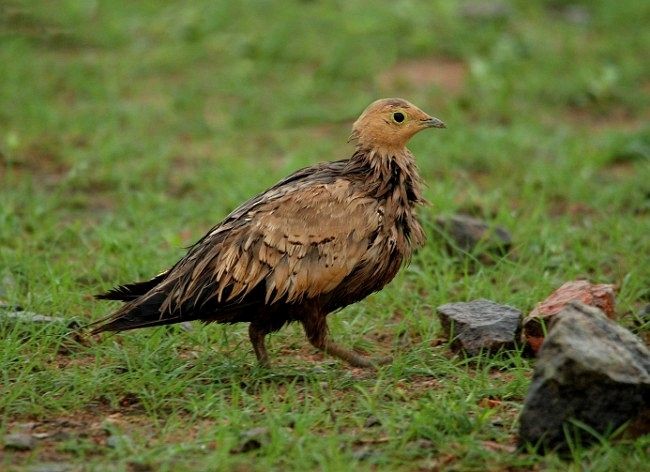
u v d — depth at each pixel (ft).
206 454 27.63
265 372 32.76
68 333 35.37
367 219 32.55
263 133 63.31
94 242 46.03
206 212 50.16
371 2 84.33
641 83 73.15
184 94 67.41
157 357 33.73
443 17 81.15
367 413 29.89
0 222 46.37
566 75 72.84
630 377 27.09
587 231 46.96
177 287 31.76
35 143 59.06
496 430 29.07
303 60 74.43
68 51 74.95
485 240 44.09
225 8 81.25
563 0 88.99
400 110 33.94
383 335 37.63
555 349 27.37
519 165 57.16
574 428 27.32
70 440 28.40
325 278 32.01
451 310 35.83
